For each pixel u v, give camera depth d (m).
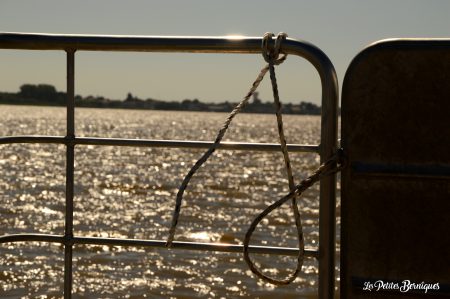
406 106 2.97
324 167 3.02
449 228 2.99
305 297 21.08
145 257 26.27
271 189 55.62
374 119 3.00
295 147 3.11
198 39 3.22
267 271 24.06
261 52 3.17
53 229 33.66
